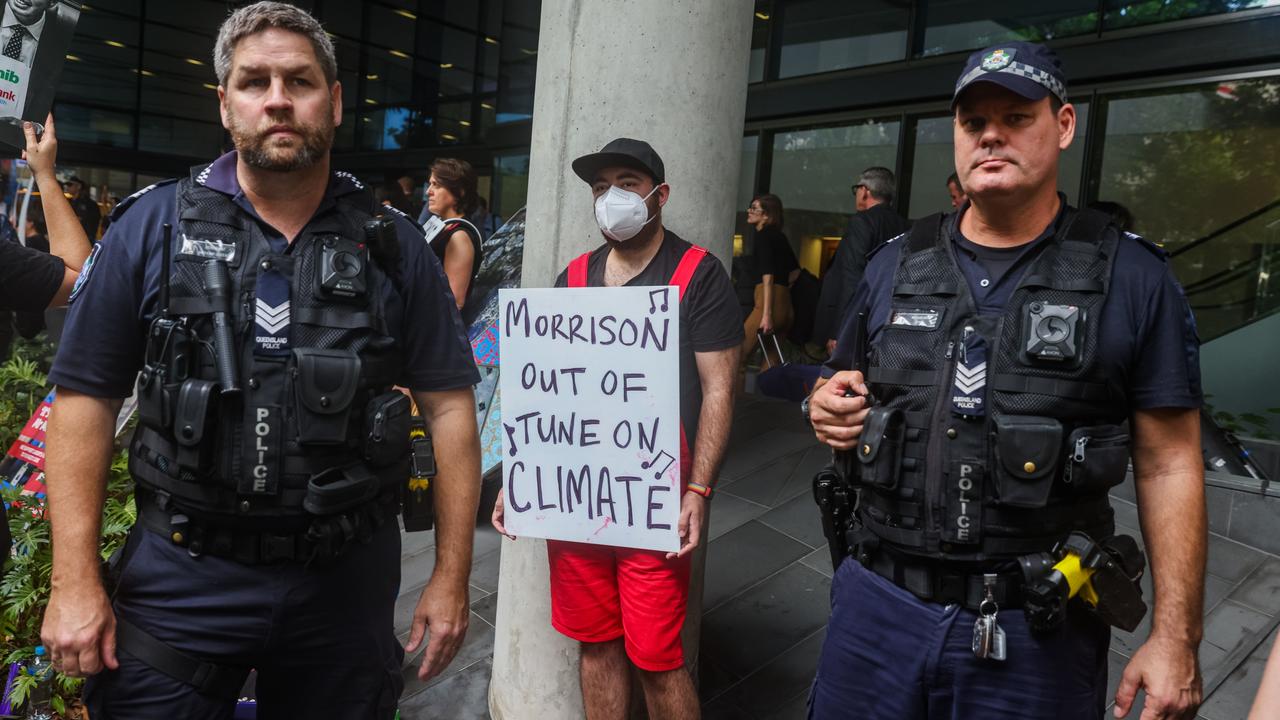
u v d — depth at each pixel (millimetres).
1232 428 5762
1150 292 1771
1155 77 7141
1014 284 1858
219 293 1827
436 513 2123
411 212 10164
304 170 1888
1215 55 6754
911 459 1858
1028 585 1718
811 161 9539
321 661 1958
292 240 1915
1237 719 2857
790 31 9711
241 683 1985
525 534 2514
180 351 1809
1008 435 1738
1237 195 6758
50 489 1860
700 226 2869
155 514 1895
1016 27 7945
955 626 1825
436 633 2062
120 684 1879
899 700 1889
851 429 1931
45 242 8922
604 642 2543
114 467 3350
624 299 2344
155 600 1874
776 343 7523
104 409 1896
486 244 5230
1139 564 1805
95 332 1860
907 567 1879
